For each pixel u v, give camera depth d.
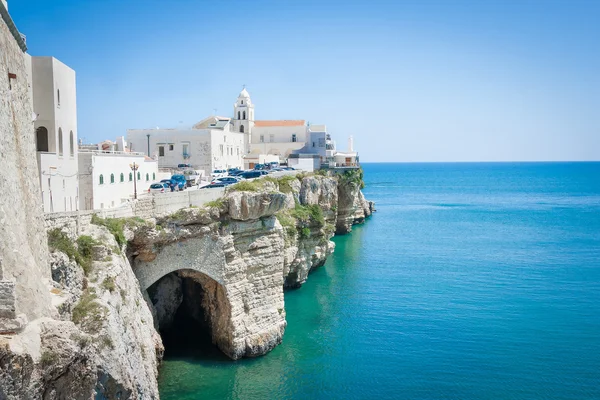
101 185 42.34
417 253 82.31
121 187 47.84
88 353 20.19
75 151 37.25
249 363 39.25
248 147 118.81
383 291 59.31
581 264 73.56
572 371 38.75
